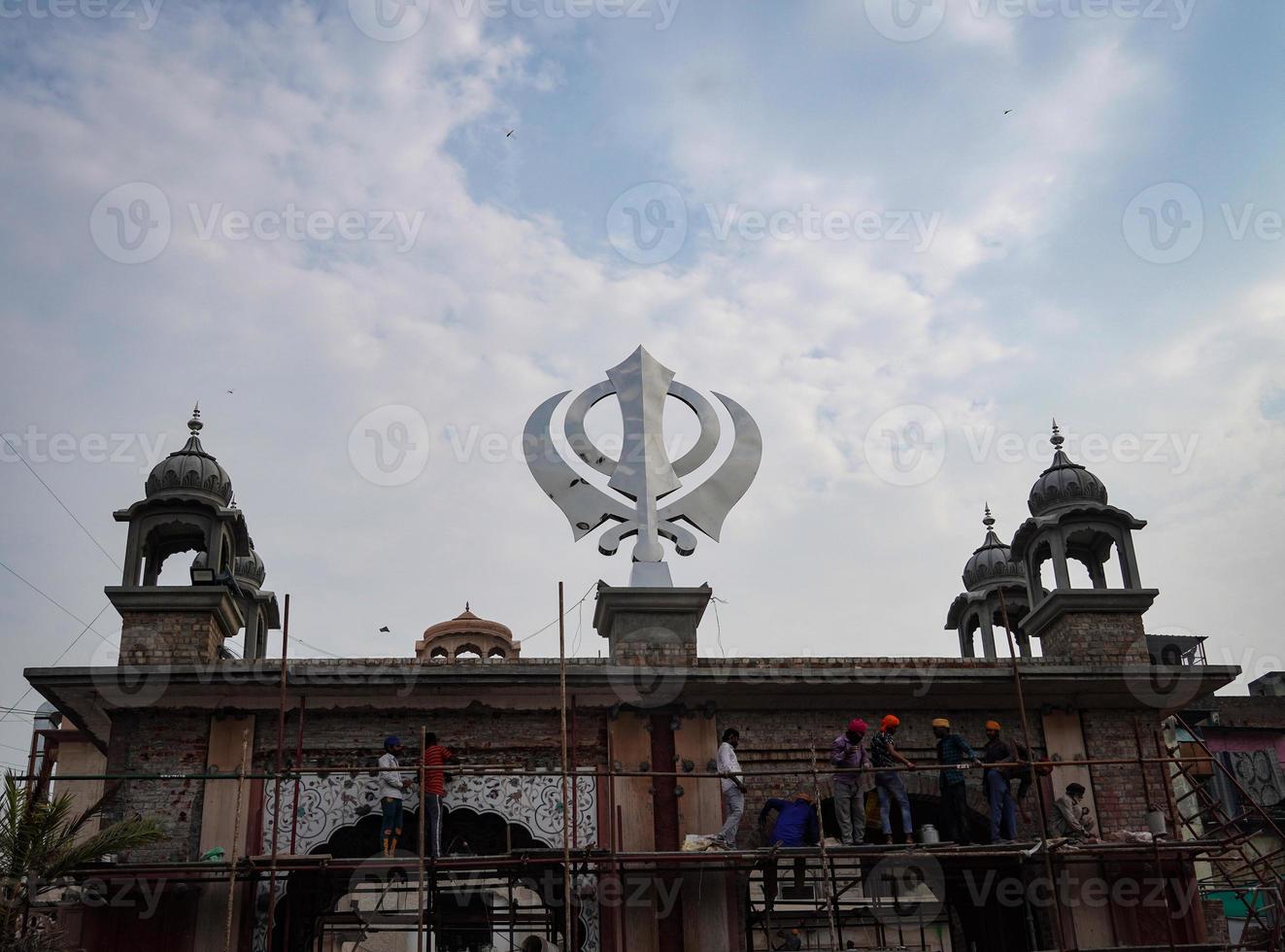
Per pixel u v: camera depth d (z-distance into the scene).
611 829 15.12
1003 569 24.36
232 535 18.36
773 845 15.24
